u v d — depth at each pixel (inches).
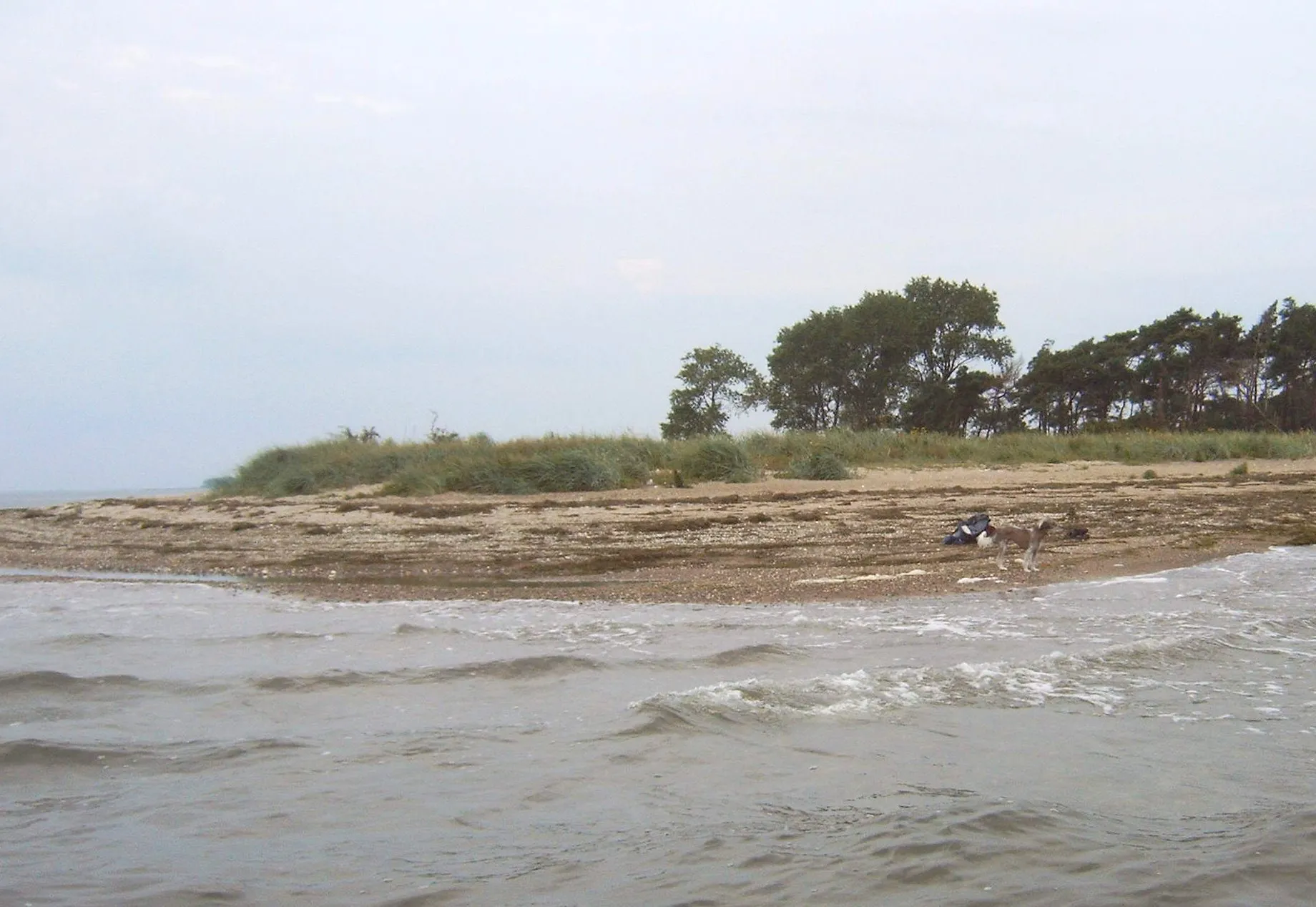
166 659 329.1
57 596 466.0
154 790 212.8
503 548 594.9
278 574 536.1
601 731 247.6
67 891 164.4
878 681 289.0
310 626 382.6
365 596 458.3
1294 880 164.1
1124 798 201.9
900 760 226.7
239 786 214.4
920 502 748.6
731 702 266.2
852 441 1122.0
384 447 1034.7
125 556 625.0
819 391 2081.7
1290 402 1969.7
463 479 865.5
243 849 182.5
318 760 230.5
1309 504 737.6
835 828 187.3
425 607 426.0
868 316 2028.8
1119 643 337.1
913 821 188.5
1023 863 171.2
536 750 235.1
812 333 2043.6
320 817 197.3
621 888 163.9
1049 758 227.0
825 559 534.6
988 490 826.8
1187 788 207.3
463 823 193.8
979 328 2134.6
